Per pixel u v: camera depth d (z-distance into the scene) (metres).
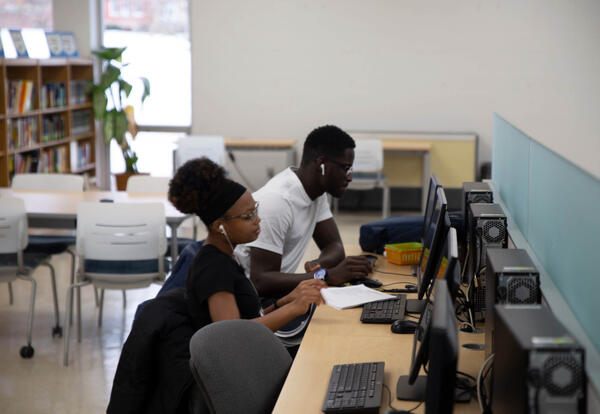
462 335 2.22
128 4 8.59
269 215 2.71
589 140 7.88
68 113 7.78
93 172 8.59
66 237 4.75
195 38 8.33
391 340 2.18
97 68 8.55
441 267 1.83
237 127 8.41
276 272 2.72
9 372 3.65
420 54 8.05
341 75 8.19
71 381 3.55
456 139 7.75
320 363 1.98
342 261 2.88
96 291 4.82
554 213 2.02
